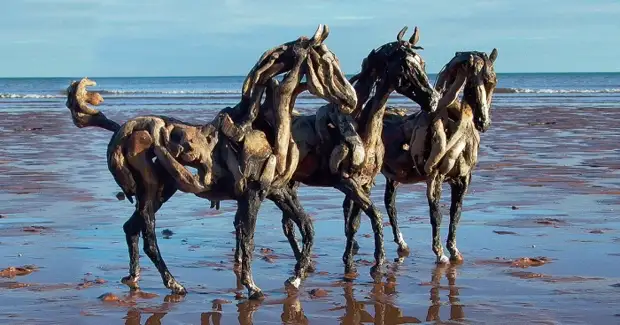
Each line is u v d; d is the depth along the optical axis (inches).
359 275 433.7
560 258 469.1
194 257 478.6
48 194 717.3
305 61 376.2
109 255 480.1
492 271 440.1
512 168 894.4
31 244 507.8
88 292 397.7
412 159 450.6
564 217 600.4
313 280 423.5
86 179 816.3
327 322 350.9
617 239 520.4
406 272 440.5
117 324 345.7
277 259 472.7
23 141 1237.1
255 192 379.9
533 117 1775.3
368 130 411.5
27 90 4468.5
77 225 573.9
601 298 383.2
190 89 4539.9
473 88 431.2
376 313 363.3
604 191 726.5
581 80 6835.6
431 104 403.2
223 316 358.9
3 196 705.0
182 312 364.2
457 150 440.8
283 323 349.4
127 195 389.4
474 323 345.7
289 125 383.2
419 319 353.7
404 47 404.2
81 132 1412.4
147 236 388.2
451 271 441.1
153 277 430.3
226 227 575.2
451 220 466.3
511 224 574.9
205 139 376.5
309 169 418.0
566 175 836.0
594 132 1378.0
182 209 652.7
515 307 369.4
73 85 398.0
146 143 376.5
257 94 382.0
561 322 345.4
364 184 419.8
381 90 409.4
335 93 378.0
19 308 367.9
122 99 2812.5
